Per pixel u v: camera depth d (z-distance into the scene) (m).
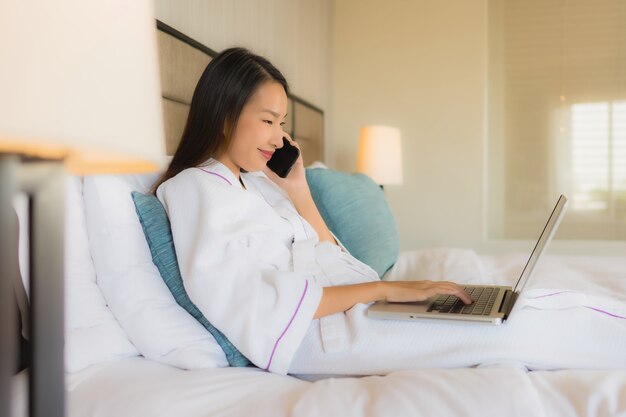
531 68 3.59
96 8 0.38
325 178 1.78
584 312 1.00
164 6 1.66
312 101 3.30
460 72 3.60
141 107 0.42
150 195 1.13
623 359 0.95
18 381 0.73
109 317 1.01
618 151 3.46
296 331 1.00
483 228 3.61
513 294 1.16
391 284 1.11
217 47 2.05
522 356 0.95
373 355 1.01
